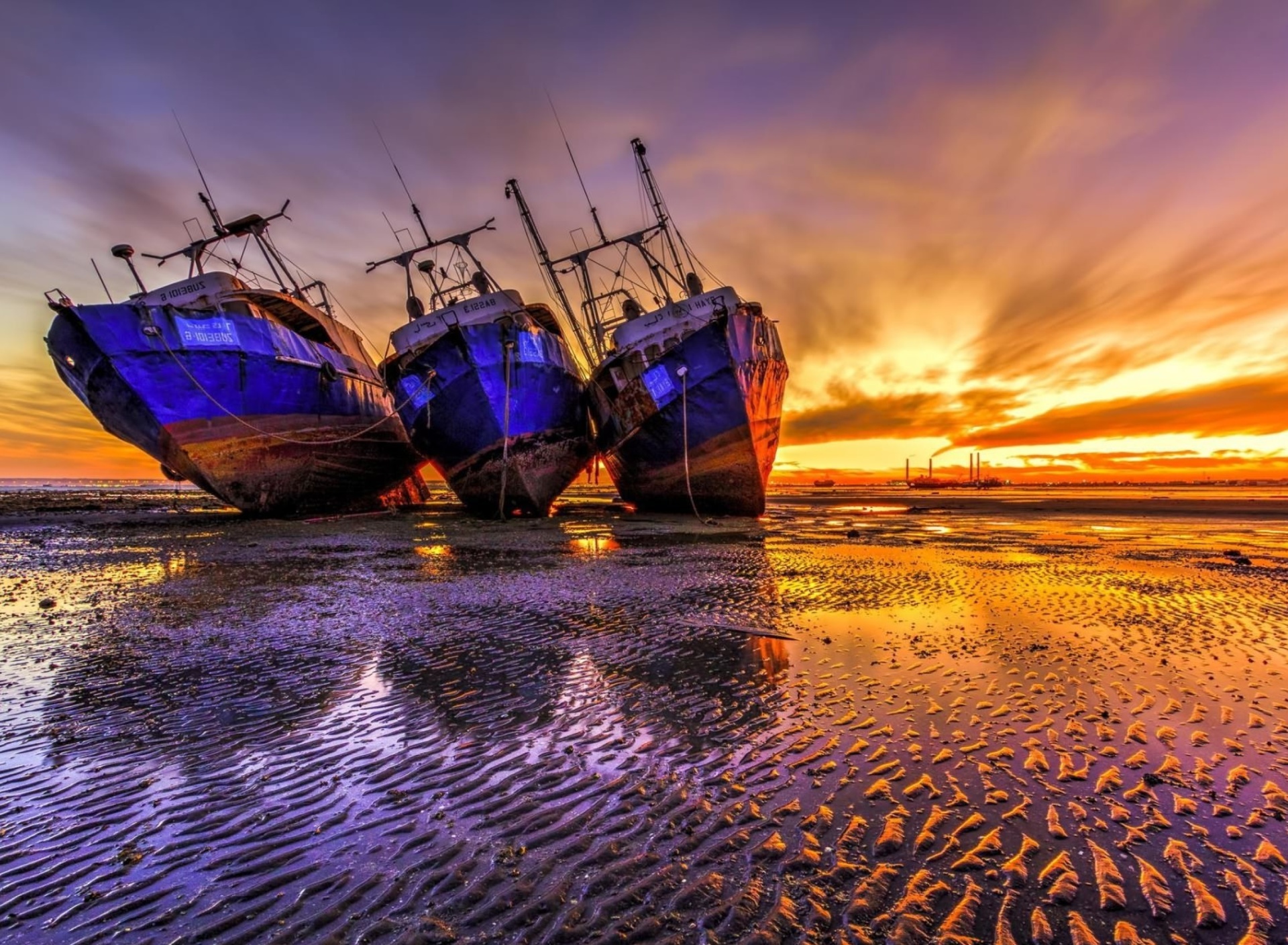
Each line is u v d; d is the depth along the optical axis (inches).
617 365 967.0
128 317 745.0
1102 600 371.9
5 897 109.6
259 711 200.5
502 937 98.4
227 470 864.9
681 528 891.4
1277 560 558.6
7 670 243.1
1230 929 96.5
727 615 335.3
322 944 97.1
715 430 908.0
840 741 172.9
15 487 4704.7
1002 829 126.8
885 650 264.1
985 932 97.0
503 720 192.1
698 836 126.6
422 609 354.9
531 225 1184.2
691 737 177.6
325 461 993.5
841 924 99.9
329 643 282.2
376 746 174.1
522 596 391.9
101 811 139.3
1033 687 215.8
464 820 134.3
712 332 845.2
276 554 606.9
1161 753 161.8
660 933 98.8
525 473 969.5
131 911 105.2
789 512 1381.6
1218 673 230.2
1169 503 1742.1
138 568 517.3
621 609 353.7
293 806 140.9
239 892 110.4
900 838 124.0
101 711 200.2
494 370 893.2
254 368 834.8
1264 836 122.6
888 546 678.5
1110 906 102.2
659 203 1040.8
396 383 943.0
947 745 168.9
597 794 145.0
